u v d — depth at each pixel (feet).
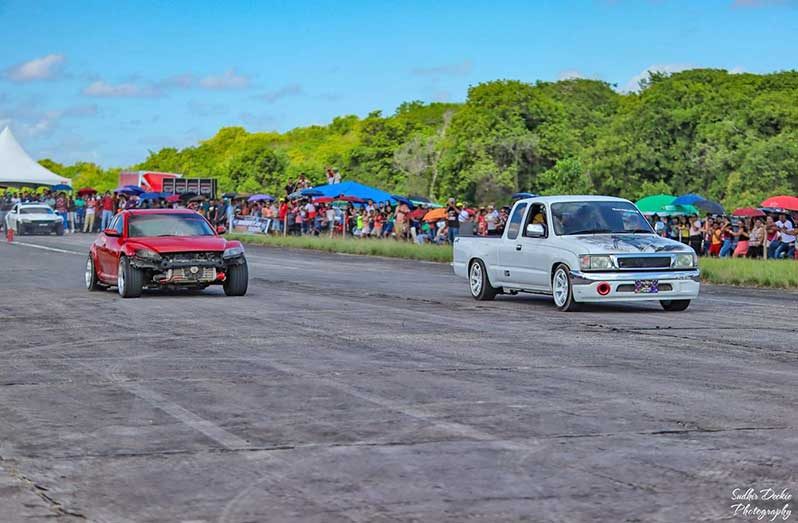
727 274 90.84
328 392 32.83
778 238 114.83
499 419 28.48
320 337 47.32
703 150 282.56
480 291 68.18
